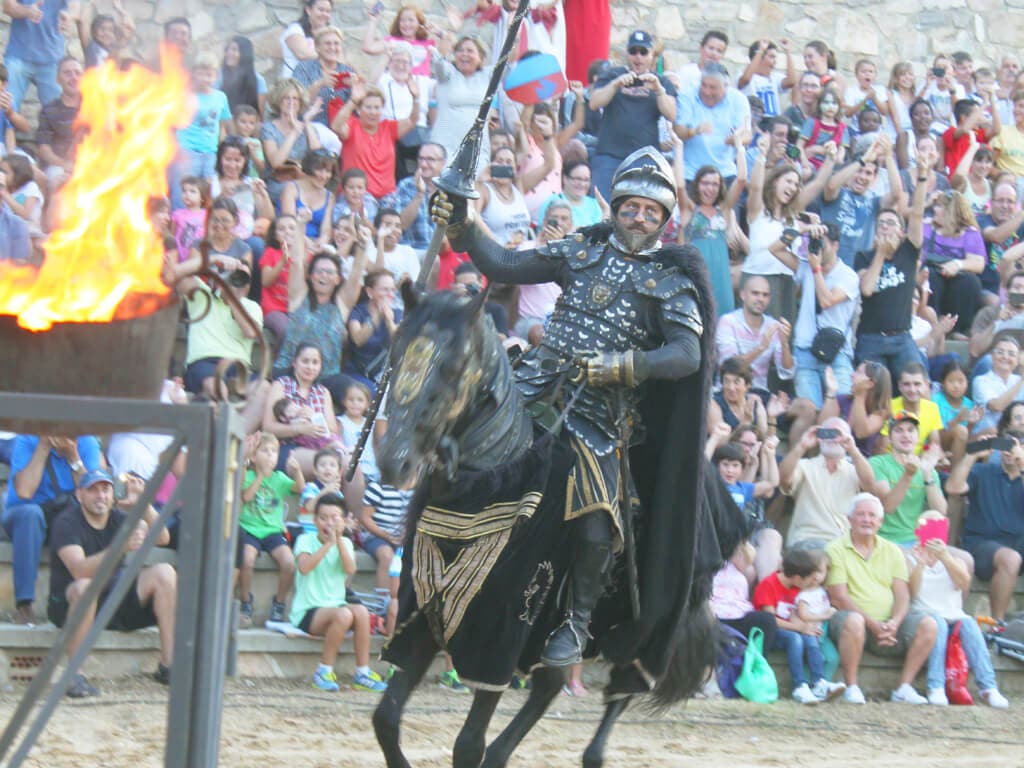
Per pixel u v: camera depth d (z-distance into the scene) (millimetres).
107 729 22953
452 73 40062
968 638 32062
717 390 35406
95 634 11445
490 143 38906
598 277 18141
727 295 37531
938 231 43375
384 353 18266
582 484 17172
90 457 27812
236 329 31344
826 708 30219
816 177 41156
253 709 25641
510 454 16688
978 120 48125
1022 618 33594
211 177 34750
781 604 31156
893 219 38219
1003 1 53562
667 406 18578
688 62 49781
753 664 30359
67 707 24297
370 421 17500
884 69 52250
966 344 41562
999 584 34031
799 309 37812
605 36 45875
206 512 11453
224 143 34250
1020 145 49000
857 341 38312
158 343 12805
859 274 38719
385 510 30141
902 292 38188
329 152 37000
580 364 17297
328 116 38531
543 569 17047
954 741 27766
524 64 38375
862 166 41031
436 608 16688
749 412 34250
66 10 36781
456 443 15961
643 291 17906
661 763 23828
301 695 27156
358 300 33938
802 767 24188
